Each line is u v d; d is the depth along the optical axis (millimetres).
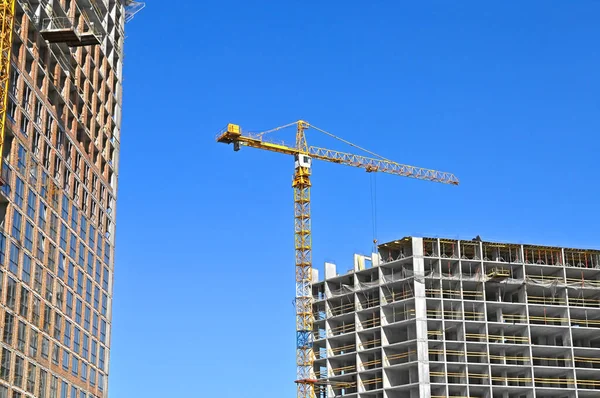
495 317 177875
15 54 113062
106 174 144375
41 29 119938
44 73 120750
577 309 176875
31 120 116188
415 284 174375
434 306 174875
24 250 112188
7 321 106312
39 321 115125
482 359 170125
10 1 108938
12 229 109312
